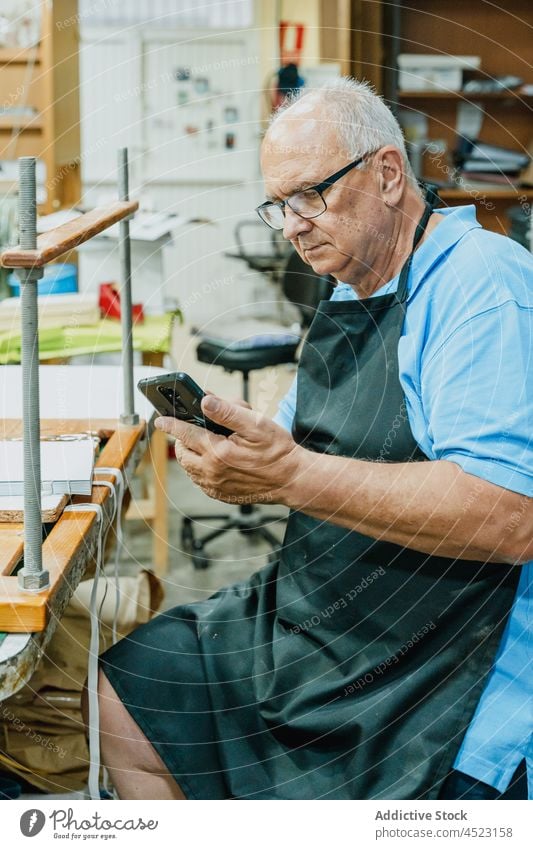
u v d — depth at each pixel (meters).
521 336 1.05
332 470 1.07
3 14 3.10
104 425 1.43
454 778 1.08
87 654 1.47
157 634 1.23
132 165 6.36
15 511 1.07
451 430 1.05
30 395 0.88
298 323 4.29
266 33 6.02
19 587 0.91
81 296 2.42
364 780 1.08
